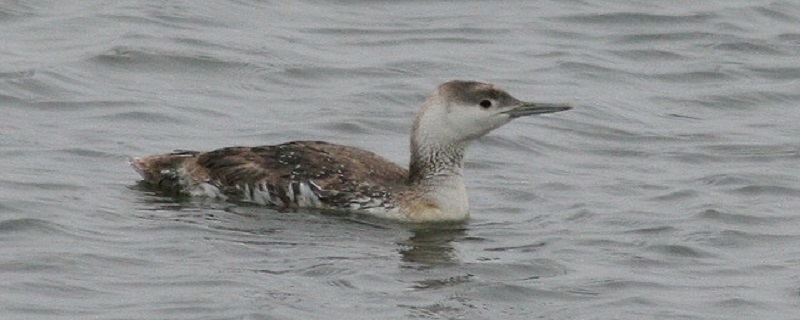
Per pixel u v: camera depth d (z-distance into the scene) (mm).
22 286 16344
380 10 28391
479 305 16344
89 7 27172
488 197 20094
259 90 24406
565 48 27016
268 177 19141
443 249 18000
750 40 27703
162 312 15789
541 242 18359
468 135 18953
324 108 23656
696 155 22344
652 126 23688
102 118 22594
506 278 17109
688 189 20484
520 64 26188
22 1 27203
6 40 25594
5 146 21016
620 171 21531
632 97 25062
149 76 24594
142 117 22719
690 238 18547
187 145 21688
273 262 17281
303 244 17906
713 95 25234
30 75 23750
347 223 18719
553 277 17188
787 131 23641
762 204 19969
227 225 18406
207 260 17250
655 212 19547
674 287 17047
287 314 15773
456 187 19047
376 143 22453
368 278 16891
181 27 26609
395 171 19391
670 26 28188
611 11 28594
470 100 18891
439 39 27109
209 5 27781
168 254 17375
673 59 26891
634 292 16844
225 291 16344
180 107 23234
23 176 19750
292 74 25016
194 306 15938
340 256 17562
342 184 19062
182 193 19516
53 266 16875
